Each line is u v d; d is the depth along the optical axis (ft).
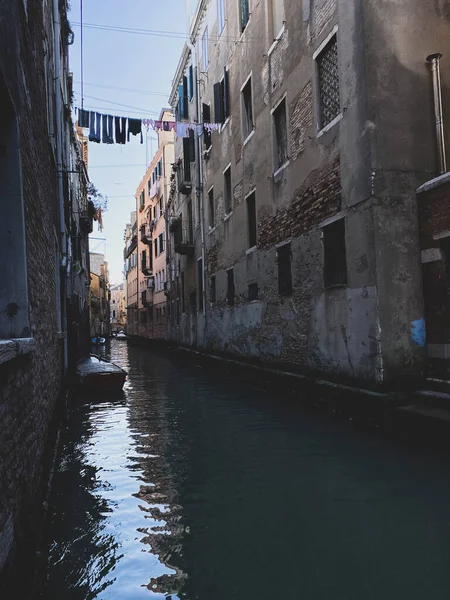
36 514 12.89
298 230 33.94
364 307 25.18
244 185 46.60
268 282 40.22
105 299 203.21
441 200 23.20
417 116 25.26
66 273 41.14
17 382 11.14
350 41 26.20
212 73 58.70
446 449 18.95
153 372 61.11
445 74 25.76
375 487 16.94
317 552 12.71
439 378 23.36
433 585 11.03
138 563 12.36
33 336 15.28
